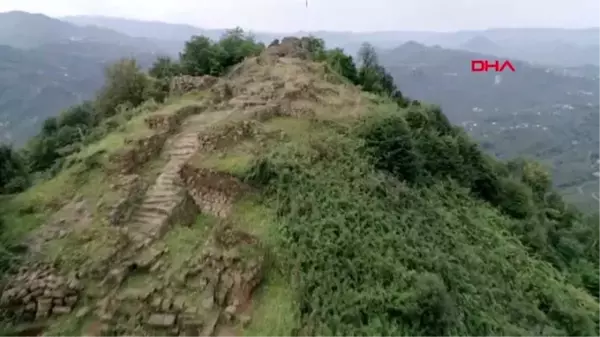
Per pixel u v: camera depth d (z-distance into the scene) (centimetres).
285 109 2453
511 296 1880
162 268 1420
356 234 1638
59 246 1462
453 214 2225
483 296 1755
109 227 1542
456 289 1670
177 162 1958
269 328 1254
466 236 2123
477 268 1898
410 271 1540
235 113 2325
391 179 2095
